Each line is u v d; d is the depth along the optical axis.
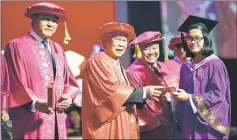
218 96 6.88
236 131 9.37
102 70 6.49
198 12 10.18
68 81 6.81
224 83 6.98
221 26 10.33
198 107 6.81
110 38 6.69
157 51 7.62
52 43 6.94
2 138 6.92
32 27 6.77
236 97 10.25
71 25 9.32
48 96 6.10
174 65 7.81
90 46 9.38
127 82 6.79
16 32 8.66
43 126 6.36
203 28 7.25
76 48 9.26
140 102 6.38
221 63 7.12
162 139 7.32
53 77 6.60
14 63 6.47
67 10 9.34
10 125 6.96
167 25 9.88
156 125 7.32
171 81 7.53
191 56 7.33
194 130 7.00
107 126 6.37
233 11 10.45
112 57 6.77
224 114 6.91
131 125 6.52
